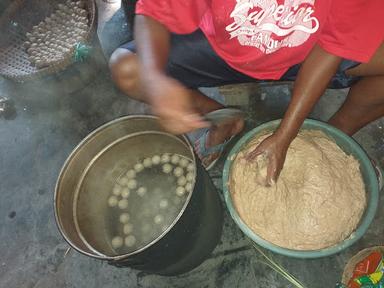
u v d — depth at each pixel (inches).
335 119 63.0
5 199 72.9
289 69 55.3
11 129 79.0
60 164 74.5
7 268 67.7
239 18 46.9
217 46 53.9
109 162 61.3
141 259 46.2
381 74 51.2
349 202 52.6
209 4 47.6
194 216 48.4
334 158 55.0
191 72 58.5
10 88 81.4
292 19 45.8
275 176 51.4
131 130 57.9
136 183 65.4
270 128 57.4
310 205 52.0
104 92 79.0
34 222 70.2
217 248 63.7
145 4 48.6
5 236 69.9
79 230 53.9
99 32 84.8
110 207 64.2
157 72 44.1
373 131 67.9
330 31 45.6
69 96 79.7
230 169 56.2
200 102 63.4
